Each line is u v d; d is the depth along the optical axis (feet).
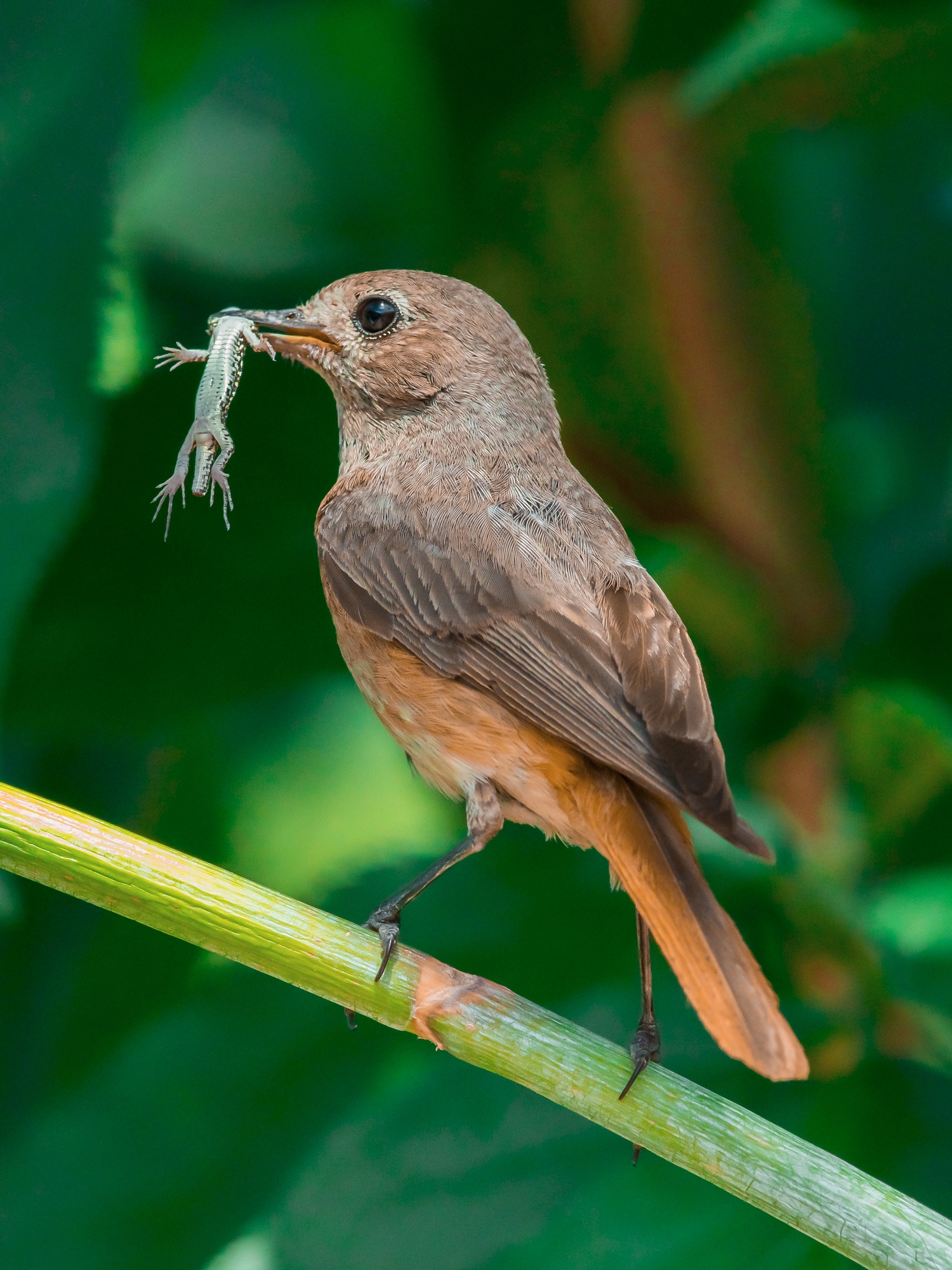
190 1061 9.04
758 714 9.15
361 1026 9.05
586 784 8.96
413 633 9.02
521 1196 9.01
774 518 9.18
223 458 9.00
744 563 9.18
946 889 9.08
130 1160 9.02
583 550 9.04
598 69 9.13
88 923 9.11
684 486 9.18
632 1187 9.01
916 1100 9.03
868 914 9.08
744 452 9.18
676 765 8.93
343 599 9.05
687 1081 8.82
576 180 9.17
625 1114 8.81
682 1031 9.07
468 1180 9.01
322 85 9.20
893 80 9.11
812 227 9.32
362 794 9.23
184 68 9.13
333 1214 9.00
